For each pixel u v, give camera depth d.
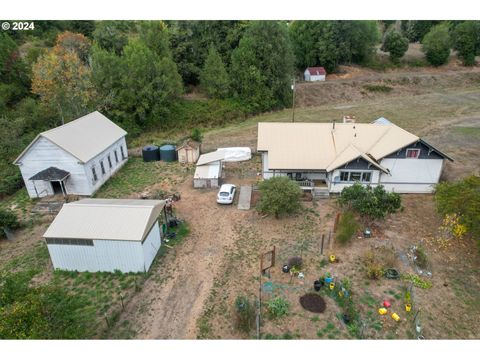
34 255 21.53
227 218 25.16
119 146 34.97
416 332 15.35
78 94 42.53
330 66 72.31
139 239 18.45
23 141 38.16
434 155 26.34
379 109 56.88
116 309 16.88
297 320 16.05
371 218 22.89
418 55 80.75
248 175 32.56
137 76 47.94
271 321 16.03
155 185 31.06
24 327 12.36
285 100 60.84
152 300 17.44
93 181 29.52
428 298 17.22
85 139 30.47
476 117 49.81
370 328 15.55
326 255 20.61
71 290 18.25
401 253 20.66
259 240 22.39
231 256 20.83
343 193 23.59
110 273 19.53
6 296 13.70
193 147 35.56
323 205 26.56
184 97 57.56
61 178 27.11
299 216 25.12
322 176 28.95
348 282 18.06
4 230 23.16
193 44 59.44
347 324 15.78
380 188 22.92
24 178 28.22
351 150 27.27
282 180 24.62
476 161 33.34
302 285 18.22
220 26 60.41
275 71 57.56
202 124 52.59
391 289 17.84
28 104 42.78
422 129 44.94
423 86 68.81
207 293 17.84
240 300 16.67
